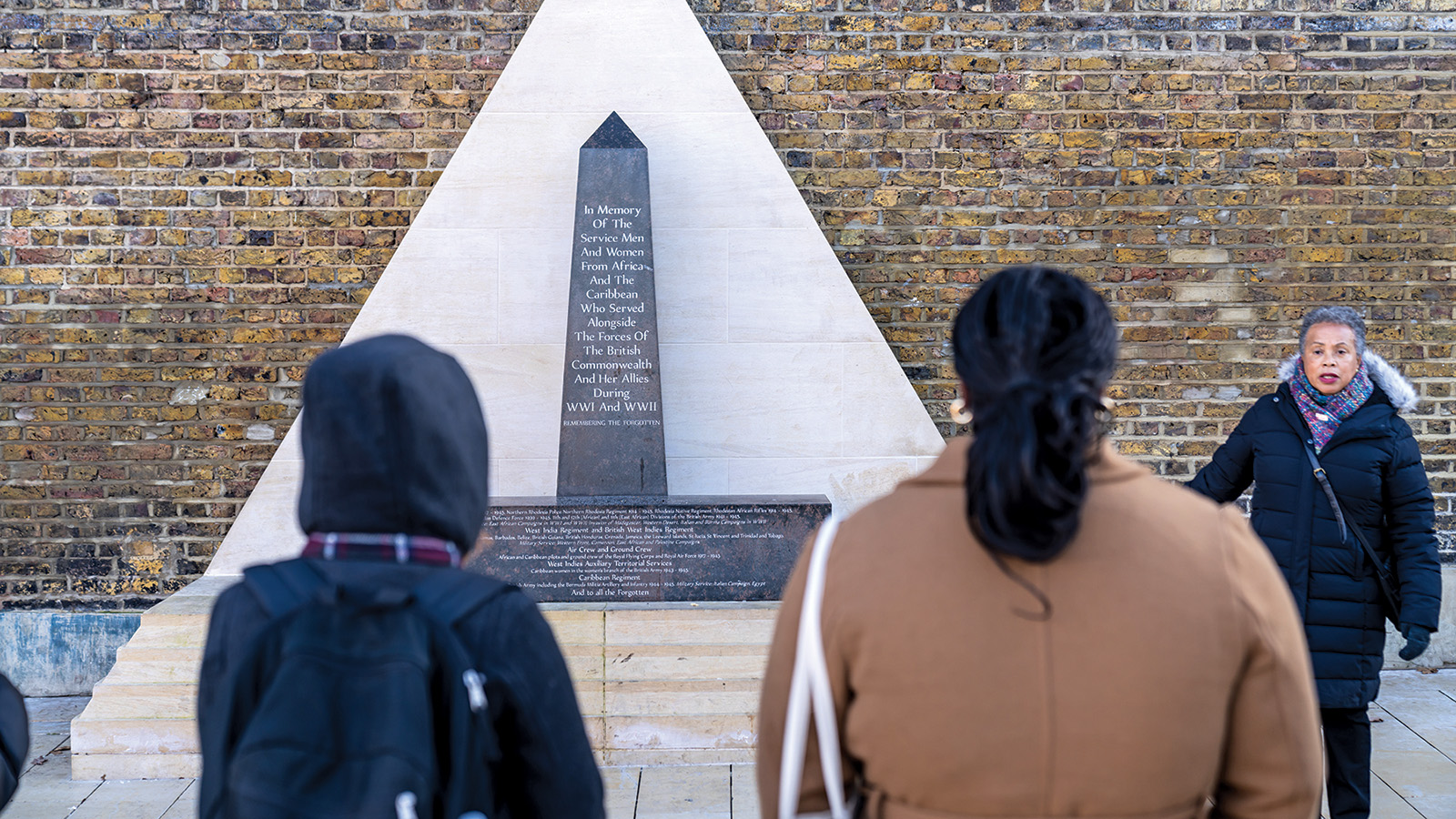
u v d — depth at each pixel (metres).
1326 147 4.88
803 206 4.68
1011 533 0.99
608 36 4.65
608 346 4.32
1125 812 1.00
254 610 1.11
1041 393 1.03
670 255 4.66
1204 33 4.86
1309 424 3.01
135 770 3.65
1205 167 4.89
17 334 4.67
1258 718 1.06
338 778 0.98
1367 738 2.95
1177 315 4.91
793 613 1.13
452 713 1.06
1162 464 4.94
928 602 1.03
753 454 4.69
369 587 1.10
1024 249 4.91
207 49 4.71
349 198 4.77
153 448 4.71
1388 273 4.89
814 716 1.10
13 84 4.64
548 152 4.63
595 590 4.01
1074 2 4.86
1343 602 2.90
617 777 3.64
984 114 4.89
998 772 1.00
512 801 1.17
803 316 4.69
